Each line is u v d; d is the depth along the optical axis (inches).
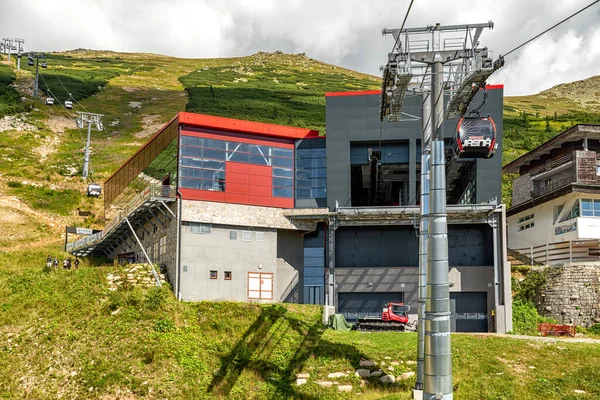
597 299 1873.8
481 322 1989.4
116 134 4480.8
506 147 4052.7
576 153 2210.9
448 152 2038.6
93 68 7076.8
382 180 2346.2
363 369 1476.4
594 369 1363.2
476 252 2030.0
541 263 2251.5
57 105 4992.6
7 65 6220.5
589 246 2133.4
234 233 1988.2
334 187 2062.0
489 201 1999.3
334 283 2009.1
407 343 1612.9
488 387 1301.7
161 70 7450.8
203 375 1486.2
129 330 1630.2
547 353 1483.8
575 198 2143.2
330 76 7657.5
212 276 1930.4
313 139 2130.9
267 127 2080.5
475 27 1130.0
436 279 929.5
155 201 1956.2
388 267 2042.3
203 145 2000.5
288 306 1881.2
